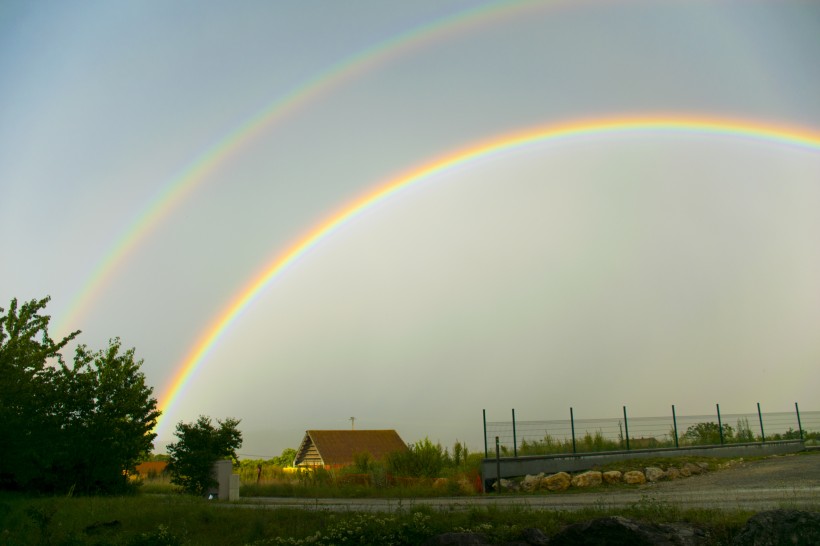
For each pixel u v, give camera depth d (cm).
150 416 2669
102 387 2509
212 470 2564
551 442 2598
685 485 2123
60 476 2409
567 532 1152
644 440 2927
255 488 2784
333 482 2798
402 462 2891
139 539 1323
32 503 1847
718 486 1995
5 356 2327
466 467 2806
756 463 2767
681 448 2936
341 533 1320
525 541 1190
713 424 3247
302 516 1554
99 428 2452
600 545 1101
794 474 2189
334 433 6062
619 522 1108
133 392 2577
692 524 1142
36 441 2317
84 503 1875
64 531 1495
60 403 2452
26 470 2297
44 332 2556
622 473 2331
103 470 2462
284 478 3384
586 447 2714
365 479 2698
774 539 988
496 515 1362
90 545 1385
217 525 1543
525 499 1888
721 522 1129
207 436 2698
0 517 1608
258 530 1473
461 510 1483
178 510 1698
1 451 2256
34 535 1464
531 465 2452
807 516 995
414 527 1308
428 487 2406
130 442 2517
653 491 1981
